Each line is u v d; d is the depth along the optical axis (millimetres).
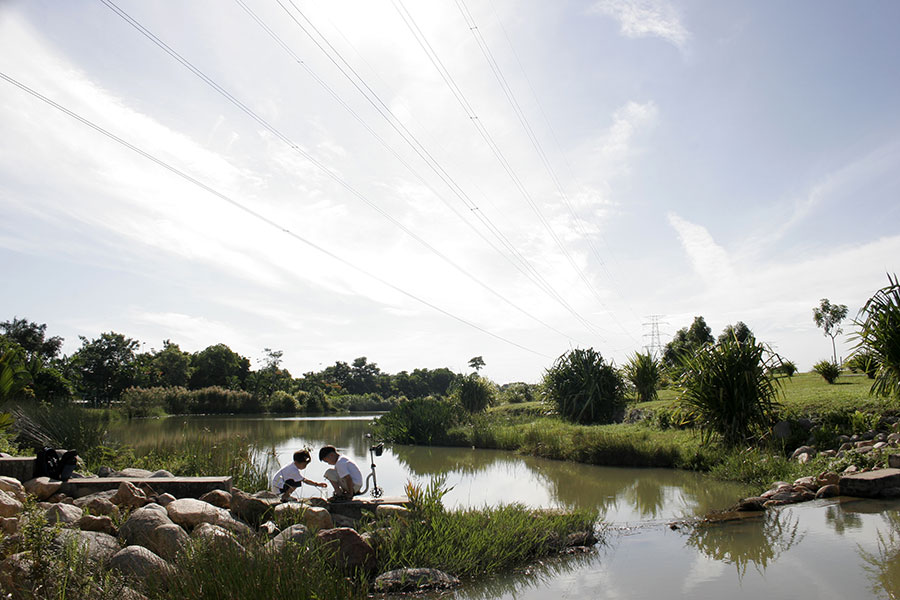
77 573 4867
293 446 22516
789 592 5688
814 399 16391
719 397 15414
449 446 24812
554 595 6125
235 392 66125
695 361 16312
